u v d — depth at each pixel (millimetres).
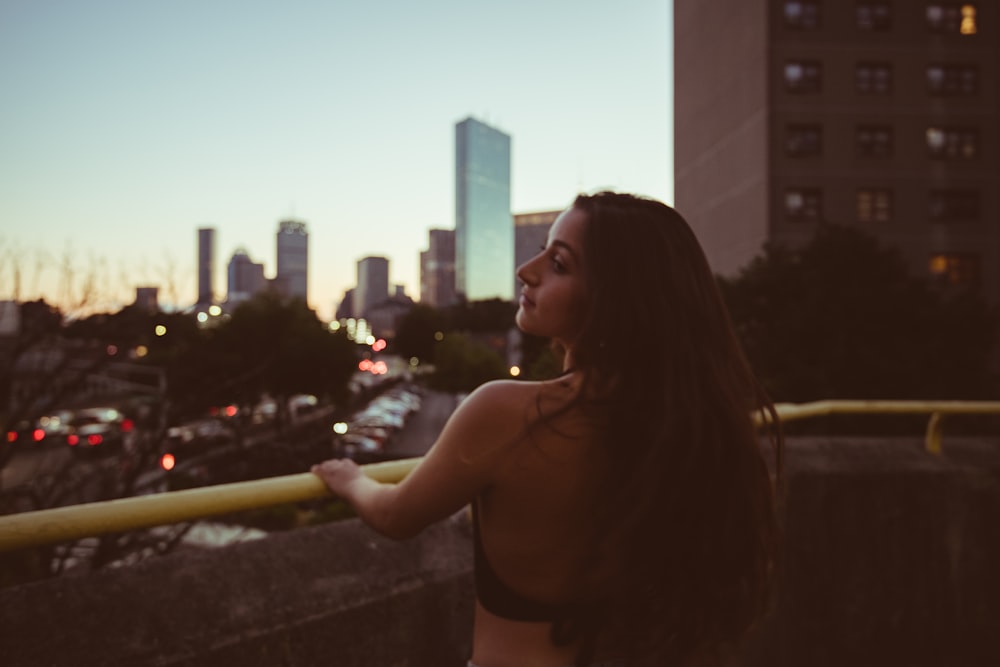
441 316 127875
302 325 39875
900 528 2514
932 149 38250
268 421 6676
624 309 926
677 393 893
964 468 2551
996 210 38156
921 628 2521
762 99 38469
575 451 890
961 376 19312
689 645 919
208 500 1111
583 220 996
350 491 1104
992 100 38375
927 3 38406
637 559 879
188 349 8406
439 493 909
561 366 1099
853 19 38312
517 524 901
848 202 38000
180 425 7727
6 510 7008
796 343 19172
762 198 38344
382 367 89875
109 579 1223
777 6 38281
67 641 1087
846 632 2469
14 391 7625
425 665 1473
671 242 974
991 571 2568
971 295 20953
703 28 45531
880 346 19062
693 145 47000
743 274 23000
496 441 893
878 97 38250
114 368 9008
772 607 1034
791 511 2420
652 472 857
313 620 1296
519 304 1042
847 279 20812
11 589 1149
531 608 904
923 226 38000
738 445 924
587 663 893
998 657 2553
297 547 1449
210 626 1196
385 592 1410
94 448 7785
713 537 889
